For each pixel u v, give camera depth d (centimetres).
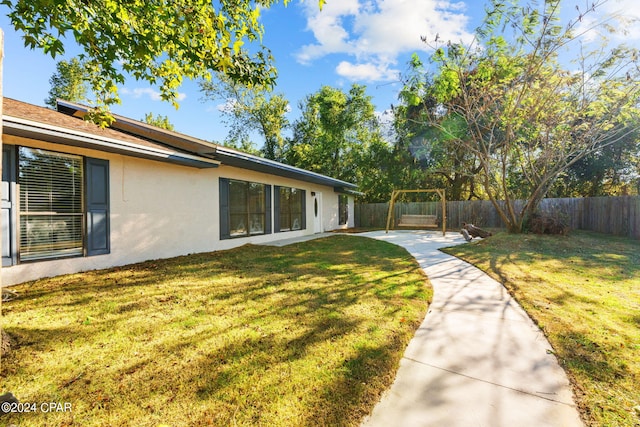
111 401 203
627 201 950
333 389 215
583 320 333
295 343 282
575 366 244
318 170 2247
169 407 197
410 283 488
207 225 823
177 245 739
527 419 187
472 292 445
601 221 1068
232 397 207
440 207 1684
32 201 491
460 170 1450
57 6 287
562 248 777
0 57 209
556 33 769
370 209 1914
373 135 2167
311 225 1372
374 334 301
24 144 477
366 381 225
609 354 261
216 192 856
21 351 263
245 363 248
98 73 414
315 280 504
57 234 525
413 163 1869
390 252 798
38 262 496
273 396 208
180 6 331
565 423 184
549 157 928
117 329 311
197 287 461
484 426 182
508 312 365
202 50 358
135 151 585
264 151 2514
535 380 227
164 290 446
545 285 473
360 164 2083
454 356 263
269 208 1076
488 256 715
